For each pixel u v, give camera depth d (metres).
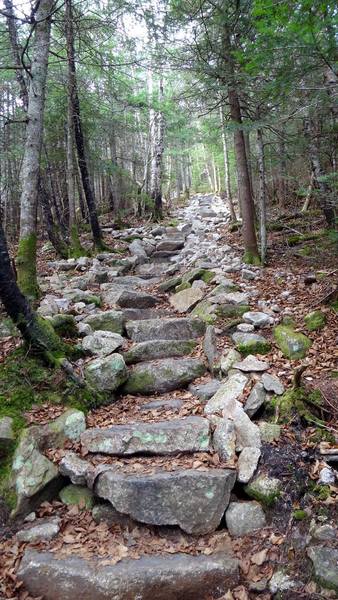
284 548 3.13
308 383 4.34
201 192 32.69
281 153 8.73
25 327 4.66
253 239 8.70
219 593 2.95
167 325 6.05
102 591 2.91
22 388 4.43
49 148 13.76
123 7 8.04
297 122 9.28
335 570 2.85
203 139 12.11
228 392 4.38
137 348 5.48
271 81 5.46
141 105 11.84
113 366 4.88
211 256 9.59
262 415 4.20
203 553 3.18
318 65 4.58
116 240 13.16
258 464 3.63
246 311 6.16
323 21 3.87
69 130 10.90
